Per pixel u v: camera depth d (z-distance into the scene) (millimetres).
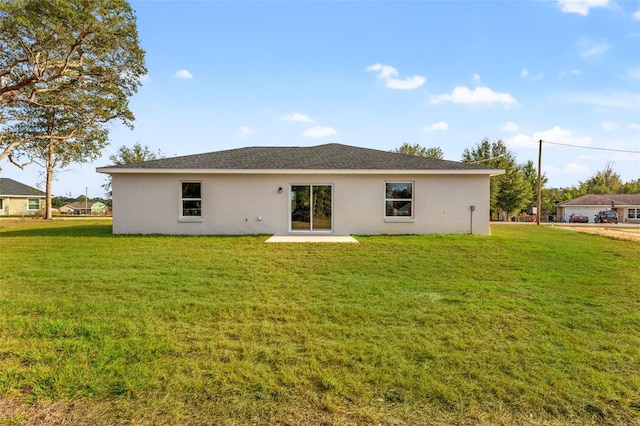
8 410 2643
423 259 8664
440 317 4691
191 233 13641
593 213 43750
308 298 5523
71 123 28797
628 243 12141
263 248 10141
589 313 4930
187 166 13547
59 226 18938
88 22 17562
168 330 4168
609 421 2619
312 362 3398
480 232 13750
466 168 13508
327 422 2557
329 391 2928
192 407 2701
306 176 13742
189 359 3443
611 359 3555
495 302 5348
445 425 2543
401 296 5645
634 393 2955
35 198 42344
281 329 4246
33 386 2934
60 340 3830
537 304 5297
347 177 13734
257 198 13719
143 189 13602
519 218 45375
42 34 17688
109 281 6430
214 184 13680
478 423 2574
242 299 5438
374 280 6684
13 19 16531
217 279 6664
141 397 2811
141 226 13625
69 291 5789
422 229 13766
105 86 22156
